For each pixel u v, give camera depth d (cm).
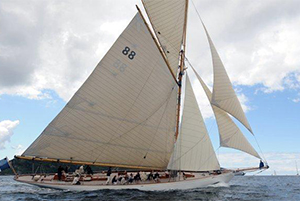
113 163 2830
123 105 2873
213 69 2966
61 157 2712
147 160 2936
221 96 2930
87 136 2778
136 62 2925
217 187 2992
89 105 2792
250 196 2602
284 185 4903
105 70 2833
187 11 3291
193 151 2792
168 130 3047
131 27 2898
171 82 3089
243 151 2991
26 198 2266
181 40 3256
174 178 2769
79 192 2525
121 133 2862
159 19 3112
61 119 2722
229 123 2988
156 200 2117
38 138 2666
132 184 2638
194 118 2861
